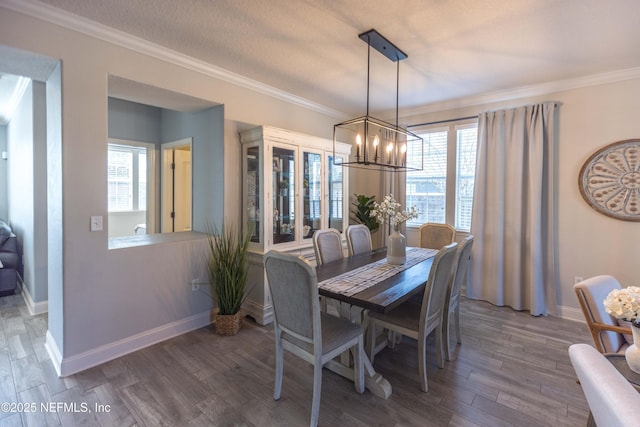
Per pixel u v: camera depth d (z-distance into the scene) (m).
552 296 3.48
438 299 2.26
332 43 2.57
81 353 2.35
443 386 2.20
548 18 2.18
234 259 3.02
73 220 2.28
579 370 0.97
